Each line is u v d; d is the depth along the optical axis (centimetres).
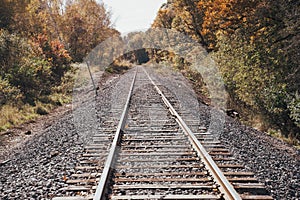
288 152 777
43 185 485
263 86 1255
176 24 2566
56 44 2078
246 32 1423
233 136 806
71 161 593
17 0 2483
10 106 1201
